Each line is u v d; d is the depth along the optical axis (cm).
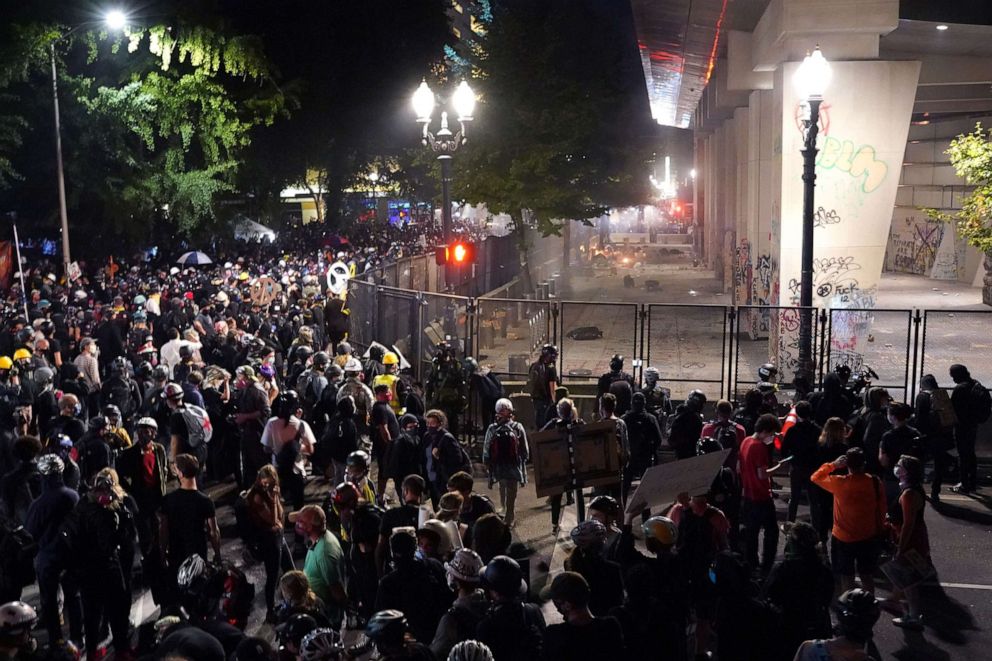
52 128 3381
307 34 4475
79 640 880
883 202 2277
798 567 661
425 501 1185
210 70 3772
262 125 4288
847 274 2306
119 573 847
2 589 821
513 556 1127
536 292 3744
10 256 2948
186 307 2105
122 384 1421
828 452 1084
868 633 536
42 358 1479
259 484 927
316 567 809
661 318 3375
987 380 2109
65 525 833
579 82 3609
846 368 1409
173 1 3431
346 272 2512
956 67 2862
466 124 3606
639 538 1196
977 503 1365
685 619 710
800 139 2281
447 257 1769
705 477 817
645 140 4100
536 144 3569
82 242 3766
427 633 671
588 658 544
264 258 3906
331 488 1407
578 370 2170
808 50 2275
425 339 2039
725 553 650
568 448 1076
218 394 1362
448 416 1502
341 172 5166
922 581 934
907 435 1077
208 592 604
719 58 3556
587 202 3938
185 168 3925
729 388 1744
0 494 988
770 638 630
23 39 2934
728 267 4350
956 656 892
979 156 2038
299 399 1434
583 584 549
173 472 1314
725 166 4431
